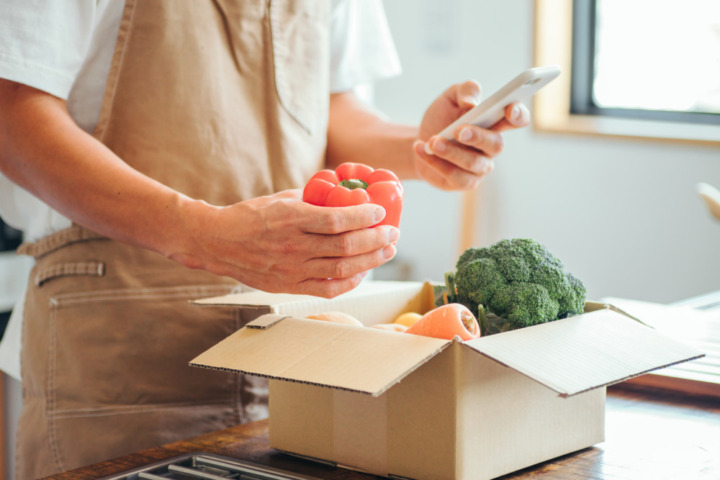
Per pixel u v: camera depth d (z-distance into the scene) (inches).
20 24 41.7
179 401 49.7
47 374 50.1
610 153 124.6
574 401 36.7
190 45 49.3
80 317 49.2
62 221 49.8
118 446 49.1
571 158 129.0
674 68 124.2
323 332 34.4
